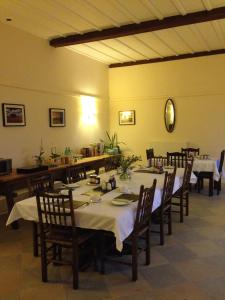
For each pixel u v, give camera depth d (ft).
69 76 20.29
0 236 12.17
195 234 12.03
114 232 7.89
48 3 12.63
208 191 19.21
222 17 13.74
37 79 17.39
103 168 20.52
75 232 8.17
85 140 22.30
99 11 13.66
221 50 21.18
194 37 17.94
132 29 15.47
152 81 23.86
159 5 13.10
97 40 17.02
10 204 12.93
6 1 12.33
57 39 17.85
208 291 8.00
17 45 15.93
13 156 15.87
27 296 7.91
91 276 8.87
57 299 7.75
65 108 19.94
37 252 10.30
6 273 9.17
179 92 22.99
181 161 18.69
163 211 11.20
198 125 22.62
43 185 11.07
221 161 18.66
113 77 25.34
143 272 9.05
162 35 17.44
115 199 9.34
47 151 18.33
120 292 8.03
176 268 9.27
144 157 24.71
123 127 25.39
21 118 16.26
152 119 24.22
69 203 8.51
